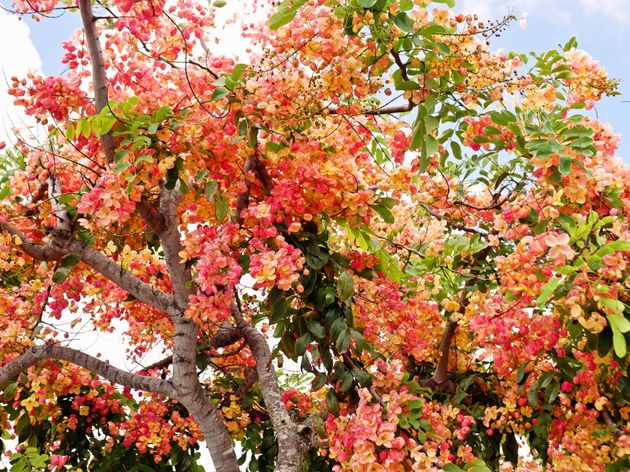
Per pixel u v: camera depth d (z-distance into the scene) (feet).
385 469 10.38
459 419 12.45
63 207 13.79
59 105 11.40
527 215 11.32
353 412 11.96
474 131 13.12
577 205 11.00
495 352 11.28
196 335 14.64
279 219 11.81
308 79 11.22
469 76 11.93
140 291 14.48
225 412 18.74
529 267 10.25
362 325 13.08
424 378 18.78
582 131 10.37
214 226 12.84
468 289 14.44
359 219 12.23
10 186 13.83
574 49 13.25
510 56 13.00
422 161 11.82
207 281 11.13
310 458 17.87
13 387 15.55
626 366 11.59
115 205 10.73
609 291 9.17
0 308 14.19
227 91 10.93
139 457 18.94
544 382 13.19
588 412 12.82
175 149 11.09
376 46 10.84
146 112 11.46
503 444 16.34
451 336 16.74
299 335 12.35
